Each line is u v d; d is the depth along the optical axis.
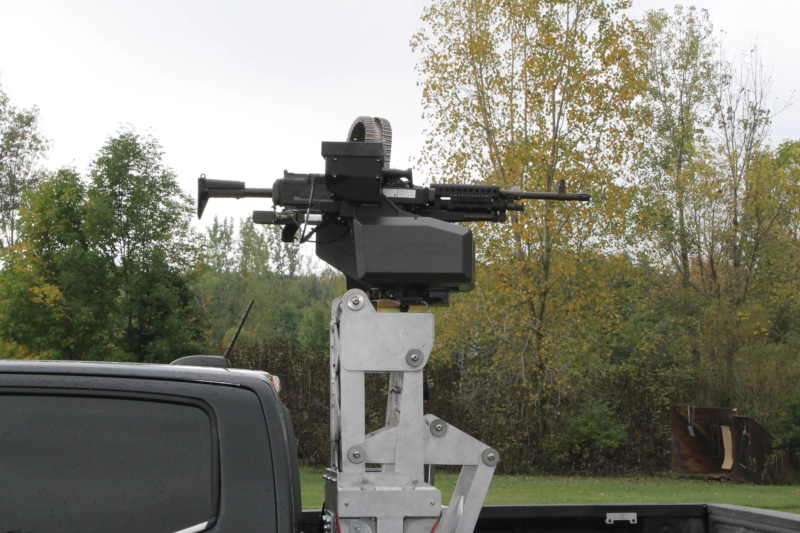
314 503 9.32
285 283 94.81
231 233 103.25
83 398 2.07
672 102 37.56
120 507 2.02
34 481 2.01
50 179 26.19
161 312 26.89
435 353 23.09
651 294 31.72
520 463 22.48
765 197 29.80
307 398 20.50
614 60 22.61
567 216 22.58
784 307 30.69
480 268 22.92
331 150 2.84
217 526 2.02
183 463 2.06
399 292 2.87
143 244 27.27
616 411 23.22
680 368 26.58
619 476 22.05
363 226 2.80
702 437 21.98
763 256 30.16
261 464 2.08
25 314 24.23
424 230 2.80
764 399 24.81
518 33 23.30
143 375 2.10
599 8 22.77
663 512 3.49
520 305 23.14
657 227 31.52
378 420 18.39
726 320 26.92
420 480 2.47
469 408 22.81
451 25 23.86
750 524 3.27
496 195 3.28
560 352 22.83
